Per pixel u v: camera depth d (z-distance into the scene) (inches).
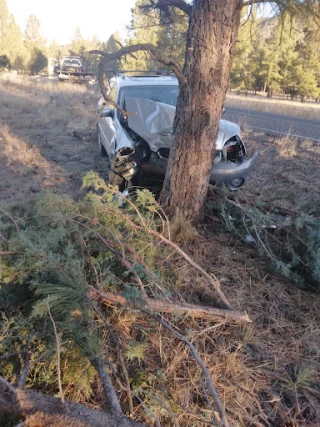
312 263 120.6
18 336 86.4
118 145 185.6
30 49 1390.3
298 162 287.6
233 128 194.2
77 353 80.6
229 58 131.6
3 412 64.7
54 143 320.2
